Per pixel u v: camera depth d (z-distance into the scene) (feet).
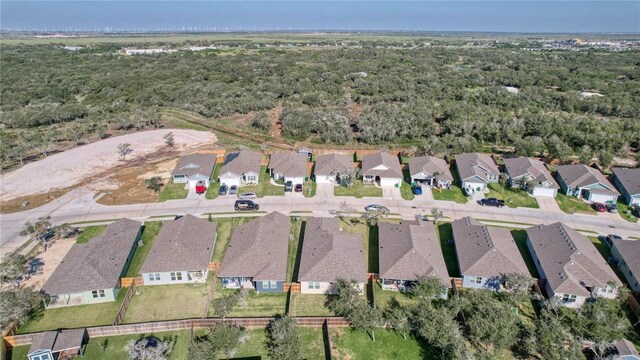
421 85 431.43
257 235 162.30
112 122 336.70
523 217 196.13
